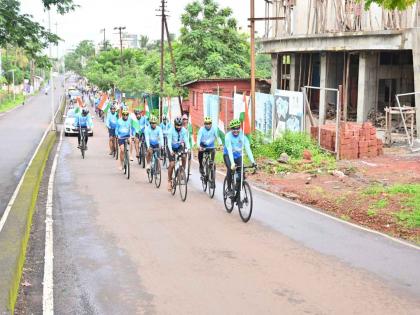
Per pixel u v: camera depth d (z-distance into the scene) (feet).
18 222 28.71
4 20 38.29
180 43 155.84
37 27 42.86
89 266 24.16
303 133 61.87
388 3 29.22
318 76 94.79
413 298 20.20
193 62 140.36
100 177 52.90
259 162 57.41
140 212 35.94
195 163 62.80
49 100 284.20
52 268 23.88
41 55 44.96
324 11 82.53
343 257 25.49
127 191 44.50
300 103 62.49
